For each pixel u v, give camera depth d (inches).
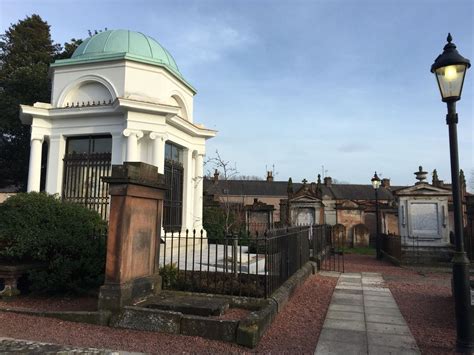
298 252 431.8
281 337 230.7
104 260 313.0
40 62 917.2
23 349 188.9
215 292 305.3
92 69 552.4
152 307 260.5
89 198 532.1
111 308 247.4
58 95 561.6
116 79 540.1
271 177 2255.2
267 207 1208.8
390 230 1173.7
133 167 261.4
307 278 439.5
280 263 333.7
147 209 288.8
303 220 1233.4
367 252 977.5
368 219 1243.2
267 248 297.1
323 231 694.5
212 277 322.3
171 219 593.9
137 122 521.3
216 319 229.3
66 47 976.3
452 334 241.3
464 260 216.7
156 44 625.6
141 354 197.3
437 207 698.8
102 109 528.1
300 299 334.6
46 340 215.0
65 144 558.9
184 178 639.1
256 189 2086.6
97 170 537.6
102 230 334.0
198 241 657.0
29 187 538.9
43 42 1021.8
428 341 228.2
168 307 258.5
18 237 306.5
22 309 269.0
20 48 984.9
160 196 303.4
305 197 1237.7
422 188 706.8
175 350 204.8
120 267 252.4
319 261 550.6
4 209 328.2
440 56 233.1
